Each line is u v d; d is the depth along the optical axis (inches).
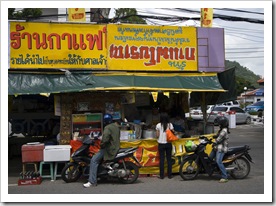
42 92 369.7
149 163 379.6
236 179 362.6
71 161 363.9
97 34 398.0
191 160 360.8
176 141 387.9
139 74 402.3
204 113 459.5
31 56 382.3
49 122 533.6
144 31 408.5
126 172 341.1
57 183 353.4
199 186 334.3
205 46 422.9
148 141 381.4
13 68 377.1
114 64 400.2
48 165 420.2
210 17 441.4
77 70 394.6
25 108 531.2
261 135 843.4
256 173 393.1
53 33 388.5
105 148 338.6
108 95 409.7
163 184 344.2
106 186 338.0
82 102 404.2
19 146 537.3
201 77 417.1
